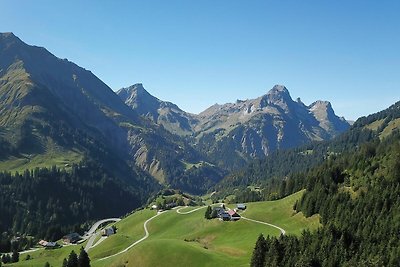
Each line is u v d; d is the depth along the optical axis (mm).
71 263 136250
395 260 111500
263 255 114812
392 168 165000
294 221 168250
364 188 165625
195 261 126125
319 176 190875
